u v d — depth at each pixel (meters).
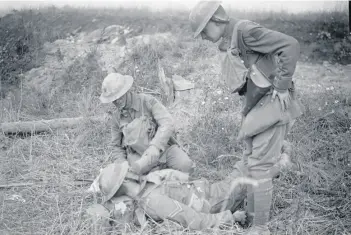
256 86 3.16
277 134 3.25
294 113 3.29
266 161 3.27
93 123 5.54
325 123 5.15
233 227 3.49
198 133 5.06
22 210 3.95
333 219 3.63
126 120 4.01
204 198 3.64
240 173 3.74
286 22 8.16
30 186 4.39
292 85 3.28
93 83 6.63
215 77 6.41
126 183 3.58
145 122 3.93
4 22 8.30
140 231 3.37
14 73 7.34
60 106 6.30
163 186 3.52
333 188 3.99
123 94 3.79
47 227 3.64
